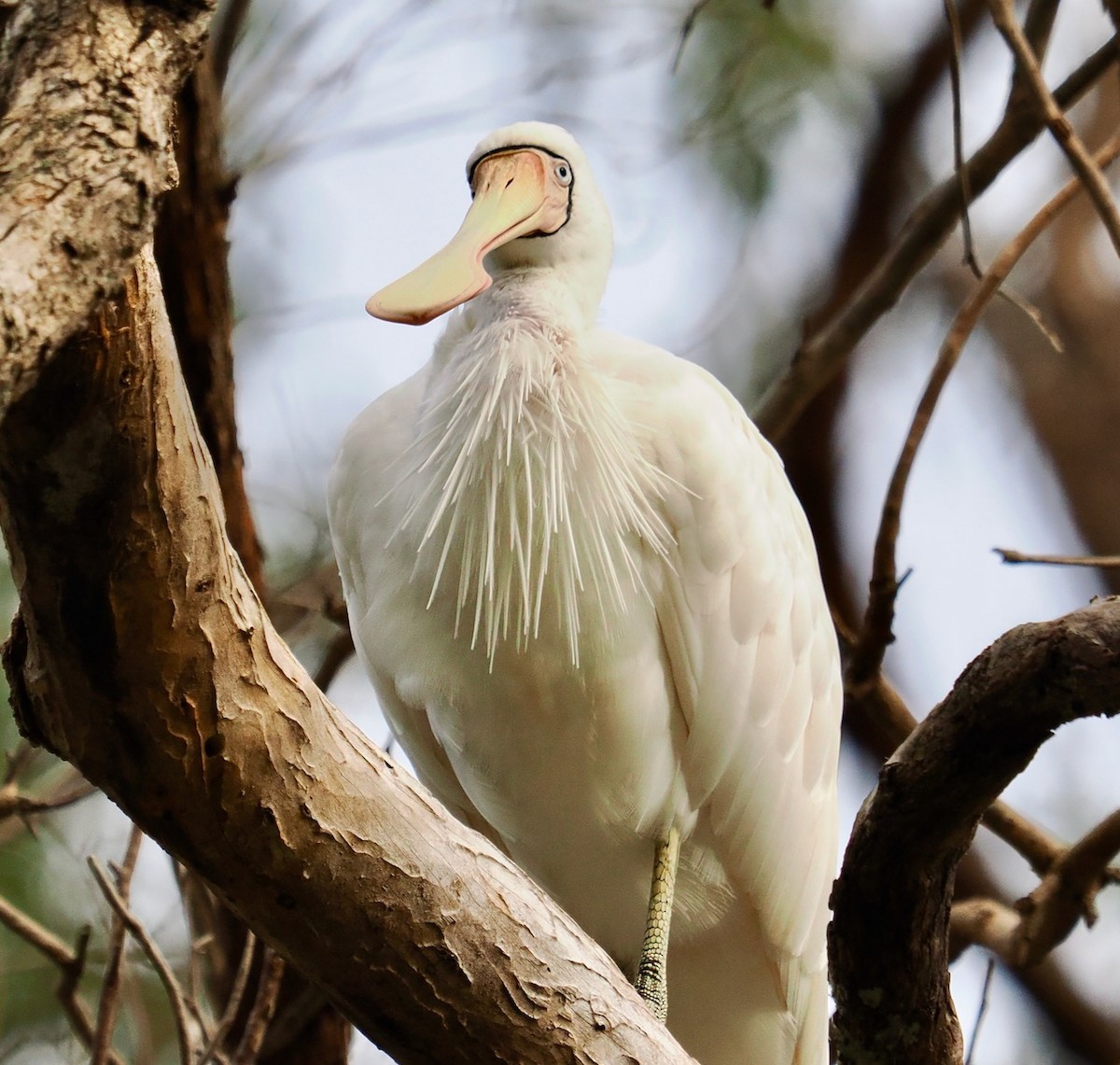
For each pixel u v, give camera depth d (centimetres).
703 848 757
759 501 756
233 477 854
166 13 339
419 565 701
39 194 310
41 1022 948
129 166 321
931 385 814
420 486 699
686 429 728
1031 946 834
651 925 710
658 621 720
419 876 456
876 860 513
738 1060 807
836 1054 565
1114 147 817
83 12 333
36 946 769
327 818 441
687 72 1089
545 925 479
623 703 704
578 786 721
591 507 689
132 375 370
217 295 808
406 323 617
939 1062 549
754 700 741
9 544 393
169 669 408
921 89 1242
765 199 1186
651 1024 496
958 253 1386
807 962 773
